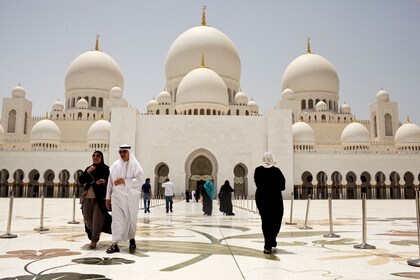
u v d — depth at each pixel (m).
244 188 62.12
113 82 85.88
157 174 62.25
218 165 61.03
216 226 15.74
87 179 9.99
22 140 74.38
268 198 9.26
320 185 71.19
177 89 72.19
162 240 11.22
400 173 63.53
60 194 66.44
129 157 9.69
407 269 7.19
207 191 23.55
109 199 9.56
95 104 83.62
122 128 61.25
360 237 12.24
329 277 6.47
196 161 64.12
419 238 8.06
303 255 8.70
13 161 61.69
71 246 9.99
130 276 6.49
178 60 76.69
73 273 6.73
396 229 14.95
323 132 79.06
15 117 78.50
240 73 81.31
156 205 36.88
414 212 26.92
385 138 78.69
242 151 61.62
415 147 72.56
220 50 76.38
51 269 7.06
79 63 84.75
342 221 18.88
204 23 81.94
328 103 85.00
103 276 6.49
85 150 62.38
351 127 73.50
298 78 86.00
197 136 61.72
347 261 7.98
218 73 75.94
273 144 61.31
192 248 9.68
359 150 68.31
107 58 87.31
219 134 61.88
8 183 61.28
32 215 21.42
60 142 74.25
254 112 81.44
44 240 11.16
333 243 10.79
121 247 9.83
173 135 61.75
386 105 79.81
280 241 11.20
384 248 9.89
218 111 67.69
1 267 7.23
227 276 6.50
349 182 71.56
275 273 6.75
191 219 19.83
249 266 7.39
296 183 62.38
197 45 75.88
